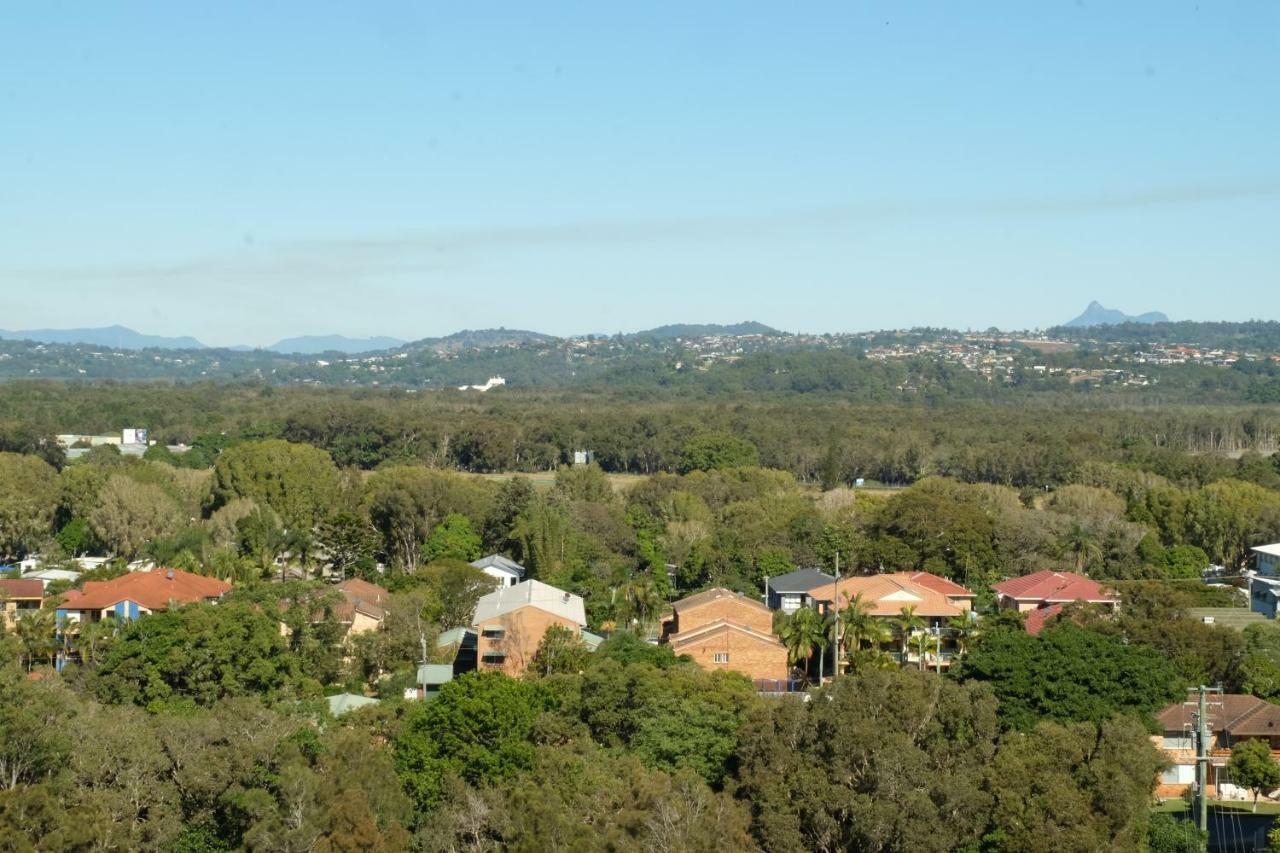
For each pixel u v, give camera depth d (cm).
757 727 6875
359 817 5934
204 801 6303
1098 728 7119
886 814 6066
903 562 13925
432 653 10481
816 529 15125
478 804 6131
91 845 5828
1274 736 8388
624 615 11694
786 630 10131
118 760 6372
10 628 10794
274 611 10000
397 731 7262
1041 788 6188
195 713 7644
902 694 6800
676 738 7162
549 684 8038
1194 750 8094
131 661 8550
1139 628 9644
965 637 10312
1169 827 6706
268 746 6391
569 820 6022
